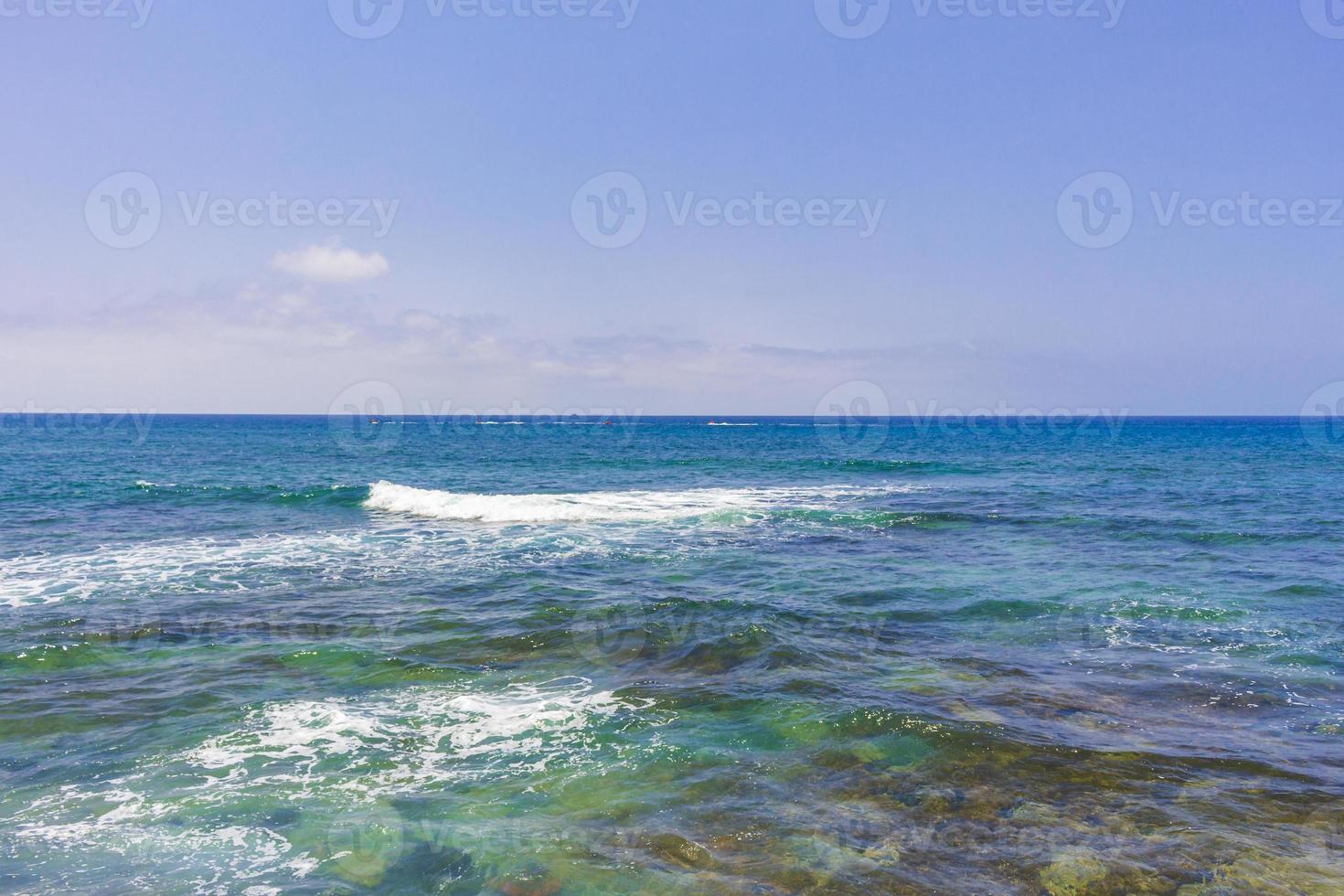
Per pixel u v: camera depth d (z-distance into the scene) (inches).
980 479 1370.6
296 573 580.1
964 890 202.1
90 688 349.7
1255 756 280.5
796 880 206.8
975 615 473.7
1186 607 490.3
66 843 226.1
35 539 724.7
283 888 205.5
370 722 314.8
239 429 4628.4
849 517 865.5
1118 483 1288.1
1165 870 209.6
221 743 294.7
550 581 557.3
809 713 318.3
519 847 224.2
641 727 309.1
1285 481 1309.1
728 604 489.7
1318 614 473.4
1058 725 308.7
